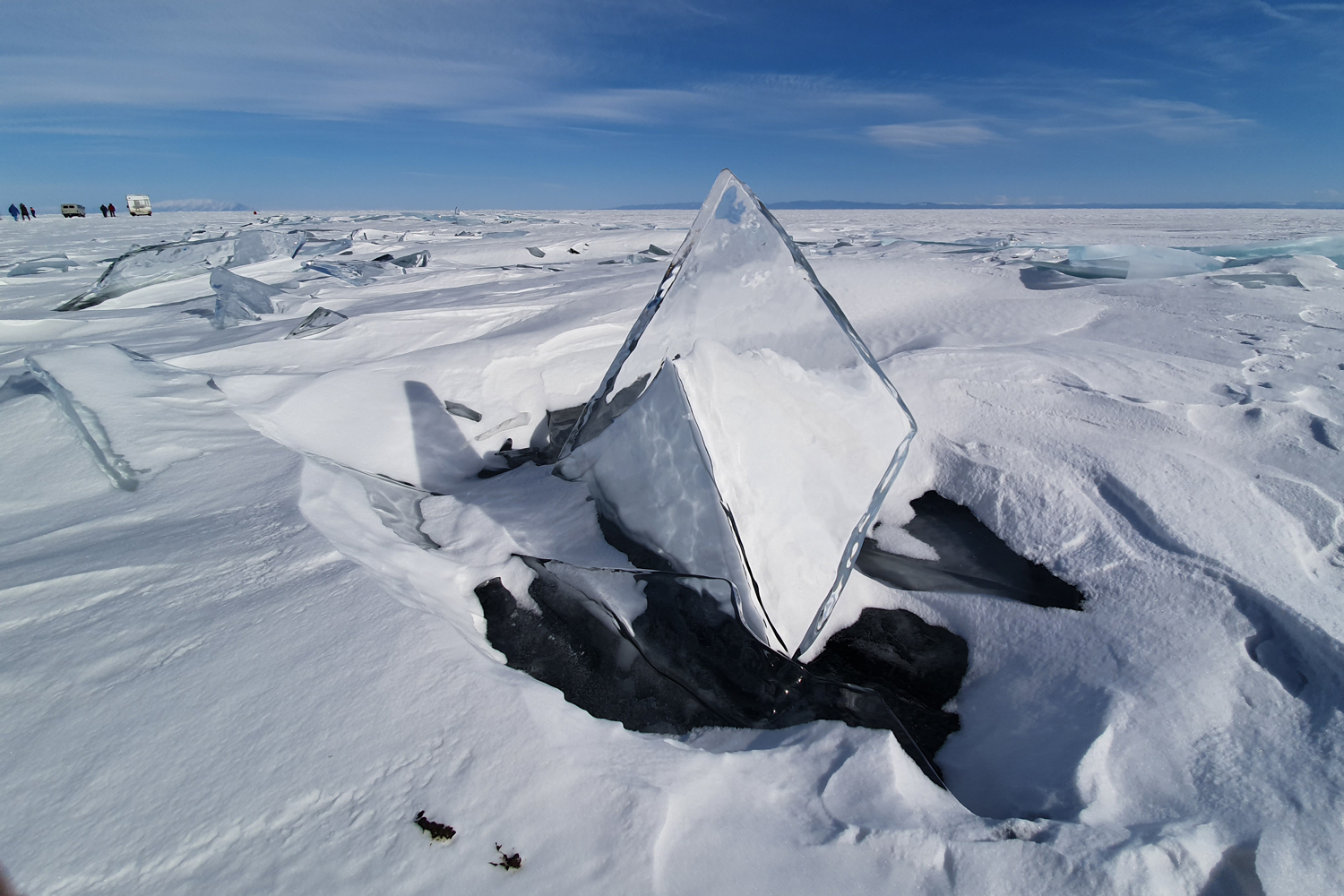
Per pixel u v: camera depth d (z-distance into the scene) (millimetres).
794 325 1715
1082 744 1249
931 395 2783
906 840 953
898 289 4660
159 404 2551
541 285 5441
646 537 1602
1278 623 1499
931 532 2154
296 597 1399
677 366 1555
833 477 1620
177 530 1715
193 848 855
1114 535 1921
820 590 1566
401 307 4715
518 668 1407
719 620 1412
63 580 1463
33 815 892
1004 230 16469
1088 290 4617
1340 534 1806
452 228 18734
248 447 2277
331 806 923
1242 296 4262
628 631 1443
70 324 4676
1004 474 2277
